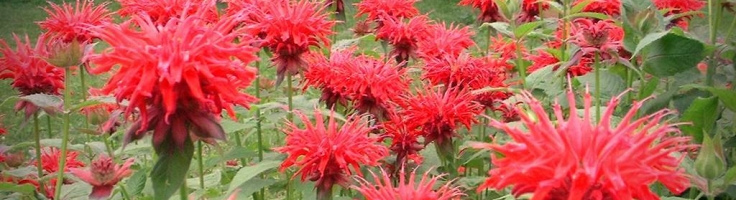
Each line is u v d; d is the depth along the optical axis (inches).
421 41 26.5
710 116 17.7
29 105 19.8
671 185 10.6
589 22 19.1
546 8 29.5
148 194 19.3
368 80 21.1
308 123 17.4
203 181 19.0
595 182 10.4
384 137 21.4
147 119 12.7
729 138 20.0
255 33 20.7
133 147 20.5
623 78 21.9
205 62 12.5
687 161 15.3
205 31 12.8
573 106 10.9
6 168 22.6
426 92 22.4
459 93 21.7
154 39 12.9
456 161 23.0
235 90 12.9
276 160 20.0
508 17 21.4
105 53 12.8
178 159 13.0
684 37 17.9
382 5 29.7
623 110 20.0
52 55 16.2
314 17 20.9
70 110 16.7
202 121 13.0
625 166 10.4
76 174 17.8
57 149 24.1
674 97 20.4
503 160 10.9
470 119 21.3
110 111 22.9
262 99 29.4
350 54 23.4
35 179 21.4
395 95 21.7
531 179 10.6
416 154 21.8
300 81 27.7
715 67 20.8
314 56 23.4
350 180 17.7
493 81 23.5
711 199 14.2
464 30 26.9
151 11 22.1
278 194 28.9
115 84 12.9
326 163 17.0
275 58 21.0
